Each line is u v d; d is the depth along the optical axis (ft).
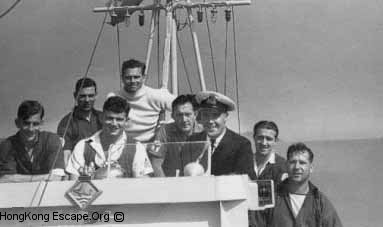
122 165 33.17
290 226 35.88
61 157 36.35
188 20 51.93
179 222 31.45
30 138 35.99
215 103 36.50
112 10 50.26
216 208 31.30
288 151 36.91
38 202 32.04
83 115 42.24
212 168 35.86
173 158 32.81
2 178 34.50
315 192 36.76
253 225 36.27
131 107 42.32
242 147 36.19
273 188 34.76
